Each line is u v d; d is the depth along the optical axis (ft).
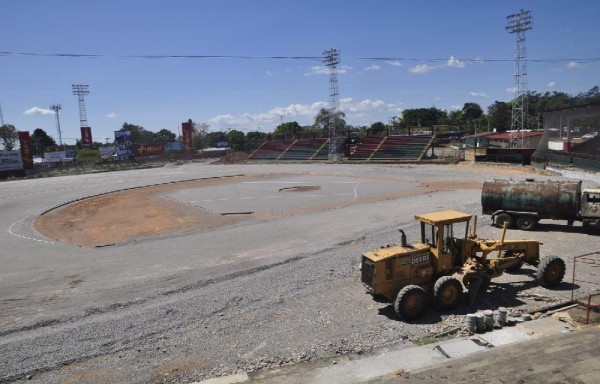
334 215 104.27
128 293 56.18
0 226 110.52
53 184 200.64
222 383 33.35
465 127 557.74
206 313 47.39
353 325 42.52
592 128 181.68
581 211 73.10
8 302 55.26
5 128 512.63
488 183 81.20
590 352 30.35
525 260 50.93
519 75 211.82
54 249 84.53
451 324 41.55
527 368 28.71
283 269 62.08
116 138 332.60
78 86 359.46
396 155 262.26
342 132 343.05
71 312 50.49
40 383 34.83
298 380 32.78
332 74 277.44
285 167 251.80
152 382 34.14
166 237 92.27
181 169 265.13
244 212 116.78
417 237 75.00
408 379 28.71
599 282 49.57
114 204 141.18
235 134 544.21
